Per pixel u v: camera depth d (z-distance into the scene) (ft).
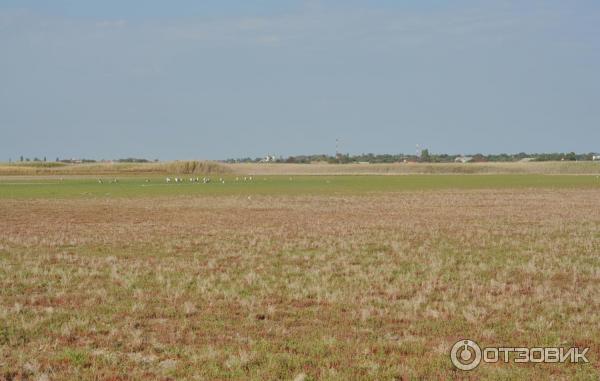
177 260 76.43
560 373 36.52
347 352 39.99
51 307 50.93
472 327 45.32
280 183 351.05
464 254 80.02
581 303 51.19
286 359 38.45
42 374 35.73
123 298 54.65
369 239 96.43
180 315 49.06
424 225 119.24
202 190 272.51
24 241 95.81
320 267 69.72
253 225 121.90
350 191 263.49
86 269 68.54
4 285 60.03
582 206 169.48
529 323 46.01
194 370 36.76
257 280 61.82
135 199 211.20
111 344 41.68
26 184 335.26
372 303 52.60
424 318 47.85
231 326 45.91
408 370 36.35
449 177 459.73
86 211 161.07
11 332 43.75
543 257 76.59
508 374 36.04
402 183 347.15
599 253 80.02
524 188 282.77
